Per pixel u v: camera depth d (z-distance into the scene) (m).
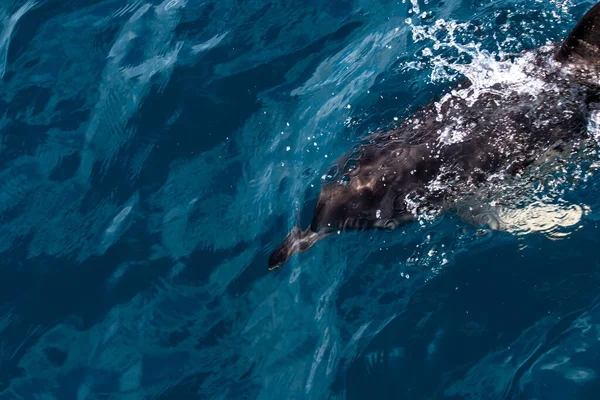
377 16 7.75
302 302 5.65
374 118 6.54
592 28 5.43
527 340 4.89
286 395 5.20
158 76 7.73
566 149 5.56
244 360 5.47
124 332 5.82
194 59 7.82
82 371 5.66
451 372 4.90
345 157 6.07
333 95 7.02
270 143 6.85
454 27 7.21
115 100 7.65
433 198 5.61
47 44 8.49
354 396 5.00
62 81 8.03
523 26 6.98
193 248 6.21
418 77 6.80
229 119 7.18
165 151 7.03
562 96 5.64
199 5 8.41
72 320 6.01
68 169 7.16
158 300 5.96
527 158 5.54
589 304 4.93
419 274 5.43
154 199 6.67
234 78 7.55
